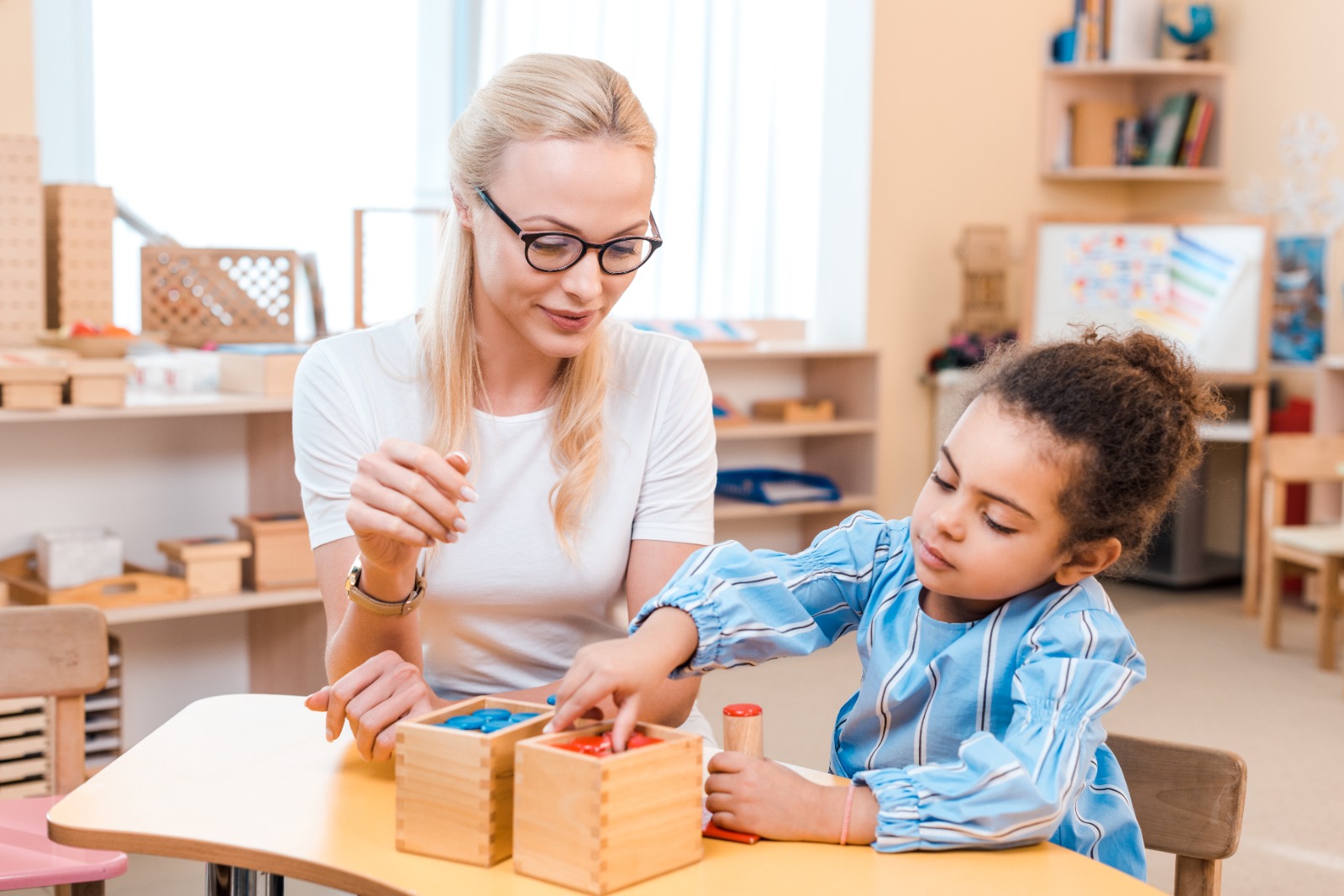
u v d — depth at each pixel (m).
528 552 1.37
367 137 3.93
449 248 1.34
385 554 1.05
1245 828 2.52
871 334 4.61
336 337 1.41
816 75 4.61
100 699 2.70
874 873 0.88
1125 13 4.89
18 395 2.47
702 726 1.39
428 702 1.08
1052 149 4.99
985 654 1.05
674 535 1.41
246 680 3.09
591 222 1.15
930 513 1.00
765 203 4.55
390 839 0.92
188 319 3.21
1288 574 4.67
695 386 1.44
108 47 3.57
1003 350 1.11
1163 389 1.02
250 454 3.06
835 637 1.19
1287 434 4.70
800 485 4.20
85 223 2.94
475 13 3.97
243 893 1.10
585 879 0.83
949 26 4.70
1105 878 0.88
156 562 2.97
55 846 1.47
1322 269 4.72
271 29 3.77
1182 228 4.50
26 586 2.67
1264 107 4.88
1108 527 0.97
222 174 3.75
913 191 4.66
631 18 4.21
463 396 1.34
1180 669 3.63
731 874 0.88
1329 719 3.19
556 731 0.92
